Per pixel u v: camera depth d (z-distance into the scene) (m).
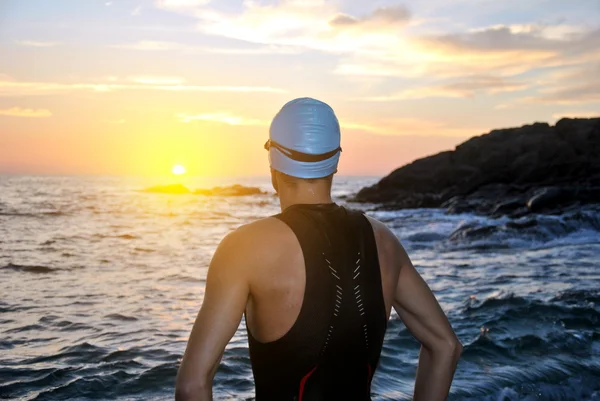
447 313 5.80
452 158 42.09
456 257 11.53
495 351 4.55
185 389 1.51
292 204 1.66
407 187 41.16
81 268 8.78
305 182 1.65
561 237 14.87
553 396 3.79
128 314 5.81
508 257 11.40
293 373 1.56
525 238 14.43
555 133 41.00
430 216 23.94
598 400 3.80
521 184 37.00
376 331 1.63
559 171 36.66
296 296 1.54
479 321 5.46
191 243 13.05
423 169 41.75
